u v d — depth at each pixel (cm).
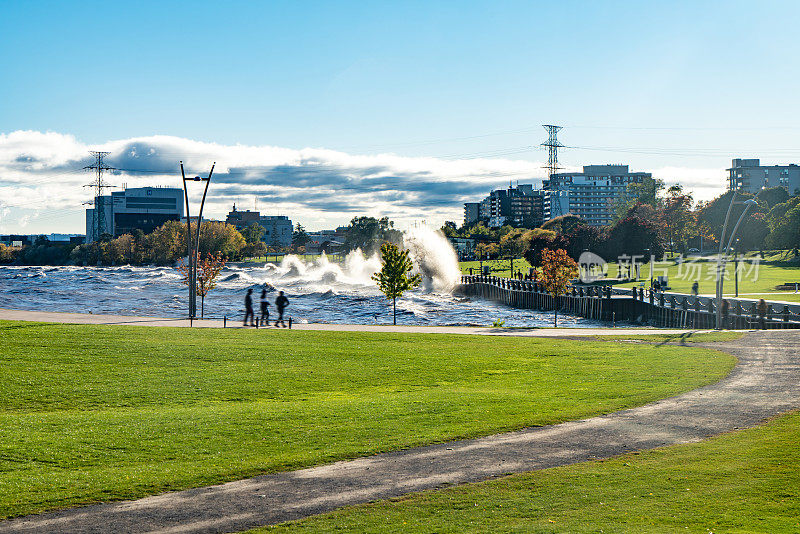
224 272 18788
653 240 12925
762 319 4991
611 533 1109
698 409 2022
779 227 12706
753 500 1252
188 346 3266
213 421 1934
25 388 2402
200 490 1378
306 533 1137
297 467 1527
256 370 2800
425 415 2002
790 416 1881
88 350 3091
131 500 1323
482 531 1130
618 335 4144
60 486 1392
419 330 4341
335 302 8919
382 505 1264
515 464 1509
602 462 1508
